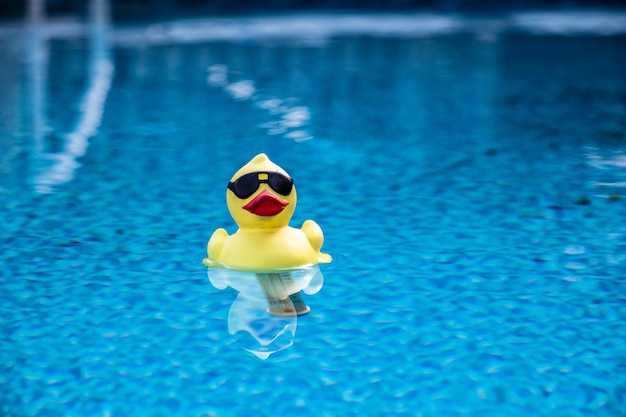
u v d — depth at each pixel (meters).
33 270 2.60
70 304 2.50
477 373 2.34
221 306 2.48
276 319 2.45
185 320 2.45
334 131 3.44
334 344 2.40
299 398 2.30
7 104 4.05
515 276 2.57
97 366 2.36
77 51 6.05
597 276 2.57
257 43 6.56
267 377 2.34
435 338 2.41
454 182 3.00
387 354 2.38
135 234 2.73
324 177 3.04
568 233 2.73
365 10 9.61
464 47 6.36
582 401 2.30
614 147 3.25
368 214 2.83
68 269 2.60
